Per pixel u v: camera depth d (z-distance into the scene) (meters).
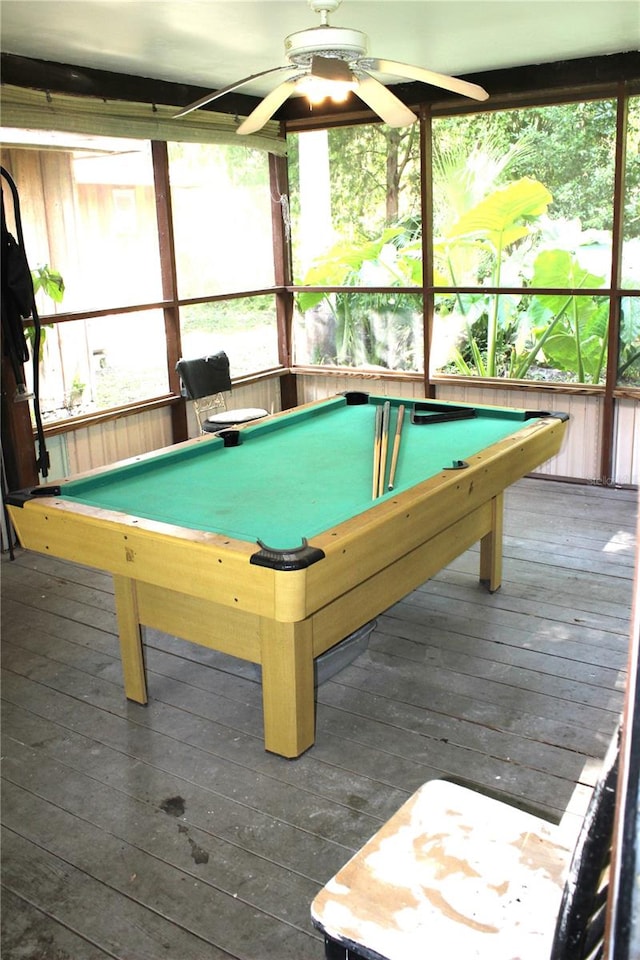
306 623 2.60
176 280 5.62
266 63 4.80
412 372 6.22
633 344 5.35
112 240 5.77
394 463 3.23
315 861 2.24
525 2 3.71
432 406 4.30
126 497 2.98
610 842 0.81
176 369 5.40
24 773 2.66
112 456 5.43
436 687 3.10
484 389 5.90
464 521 3.48
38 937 2.03
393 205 6.12
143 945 1.99
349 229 6.34
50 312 5.40
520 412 4.03
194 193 6.20
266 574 2.23
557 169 5.48
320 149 6.27
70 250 5.50
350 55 2.81
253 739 2.82
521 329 5.85
